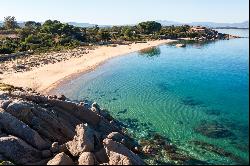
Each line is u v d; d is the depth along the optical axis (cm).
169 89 6150
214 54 11119
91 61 9381
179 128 4125
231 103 4825
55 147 3078
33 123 3394
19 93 4094
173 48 13500
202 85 6331
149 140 3762
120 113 4738
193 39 17912
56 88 6156
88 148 2970
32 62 8706
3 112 3384
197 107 4947
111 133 3509
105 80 6950
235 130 3931
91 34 16175
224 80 6575
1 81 6481
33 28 18612
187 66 8775
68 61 9219
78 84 6519
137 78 7219
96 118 3947
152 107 5016
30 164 2902
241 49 12019
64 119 3741
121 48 12875
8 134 3247
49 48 11819
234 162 3170
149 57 10731
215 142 3659
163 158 3309
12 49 10531
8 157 2950
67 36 14488
